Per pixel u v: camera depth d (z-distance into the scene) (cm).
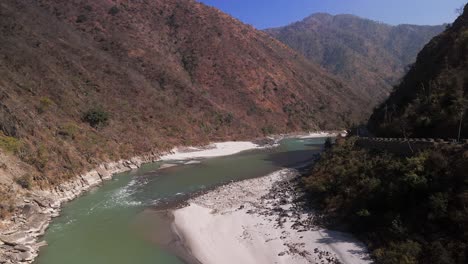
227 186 3838
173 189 3775
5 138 3303
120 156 4984
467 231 1672
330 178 3092
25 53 5497
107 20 9775
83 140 4575
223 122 8288
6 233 2319
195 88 9300
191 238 2423
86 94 5950
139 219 2823
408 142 2595
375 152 3028
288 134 9538
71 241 2386
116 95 6688
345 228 2345
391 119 3800
